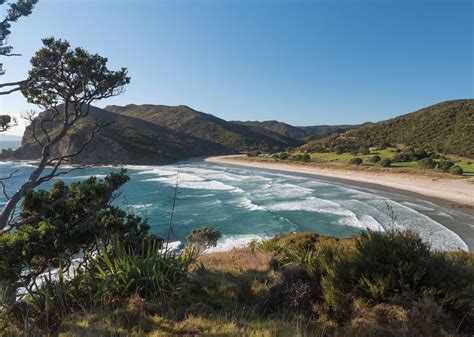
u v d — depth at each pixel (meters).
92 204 7.46
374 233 4.25
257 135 193.38
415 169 51.94
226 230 23.00
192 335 2.65
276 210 29.22
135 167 84.31
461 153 62.16
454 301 3.23
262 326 2.97
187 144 140.38
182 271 4.02
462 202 32.53
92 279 3.64
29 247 5.61
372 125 105.62
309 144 117.44
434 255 3.87
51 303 3.13
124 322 2.81
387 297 3.35
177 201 33.84
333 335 3.06
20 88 7.94
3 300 3.15
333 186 46.88
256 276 5.09
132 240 6.79
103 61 8.66
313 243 9.50
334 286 3.66
